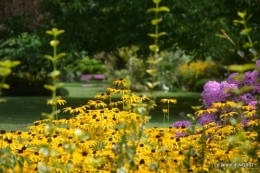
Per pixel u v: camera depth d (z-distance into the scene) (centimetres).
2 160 433
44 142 530
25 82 2848
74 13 1981
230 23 1964
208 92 872
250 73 862
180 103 2214
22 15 2061
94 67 4838
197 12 1859
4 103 2222
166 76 3105
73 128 645
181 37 1947
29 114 1736
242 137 396
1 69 337
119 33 1933
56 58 377
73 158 477
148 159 499
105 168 475
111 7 1903
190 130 468
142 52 2097
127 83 462
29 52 2323
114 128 704
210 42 1855
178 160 506
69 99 2428
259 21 1969
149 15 1864
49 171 376
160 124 1441
